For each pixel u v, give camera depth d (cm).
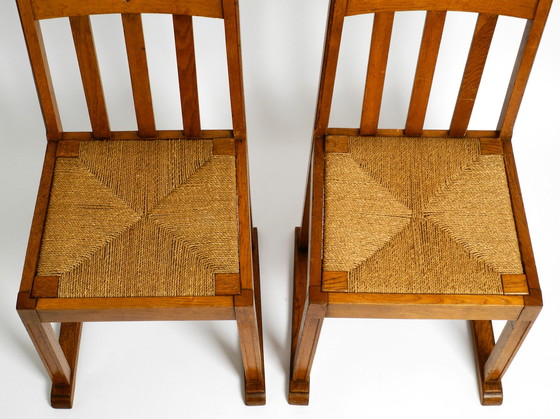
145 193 157
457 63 229
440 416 185
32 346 193
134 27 145
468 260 149
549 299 201
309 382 186
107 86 221
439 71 230
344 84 224
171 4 142
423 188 158
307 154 224
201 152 162
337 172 159
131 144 163
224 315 149
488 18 146
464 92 157
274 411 185
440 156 162
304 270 202
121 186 158
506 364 176
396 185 158
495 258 149
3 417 182
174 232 152
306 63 223
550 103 229
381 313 149
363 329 198
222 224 152
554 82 230
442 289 146
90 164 160
